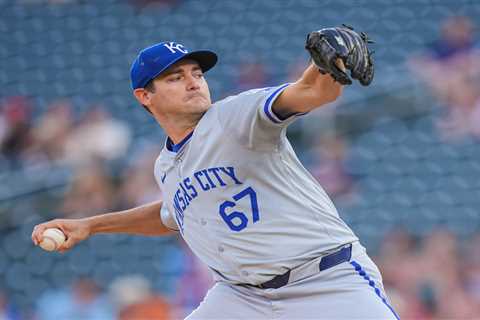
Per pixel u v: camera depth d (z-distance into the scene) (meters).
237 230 13.70
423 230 36.31
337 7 46.66
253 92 13.15
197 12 47.97
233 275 14.29
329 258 13.76
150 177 36.25
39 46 47.31
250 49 45.91
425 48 43.78
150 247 35.53
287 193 13.65
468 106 39.44
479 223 36.66
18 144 40.56
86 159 38.25
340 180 36.78
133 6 48.66
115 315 32.81
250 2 47.78
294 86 11.99
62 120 41.34
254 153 13.29
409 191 37.59
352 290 13.71
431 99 39.66
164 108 14.30
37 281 35.84
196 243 14.50
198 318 14.87
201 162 13.62
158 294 33.31
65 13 48.56
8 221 36.72
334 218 14.06
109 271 35.62
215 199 13.70
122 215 16.44
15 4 48.91
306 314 13.80
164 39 47.41
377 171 38.00
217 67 44.59
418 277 31.83
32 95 44.56
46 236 15.55
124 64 46.47
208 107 14.16
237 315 14.51
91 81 45.34
